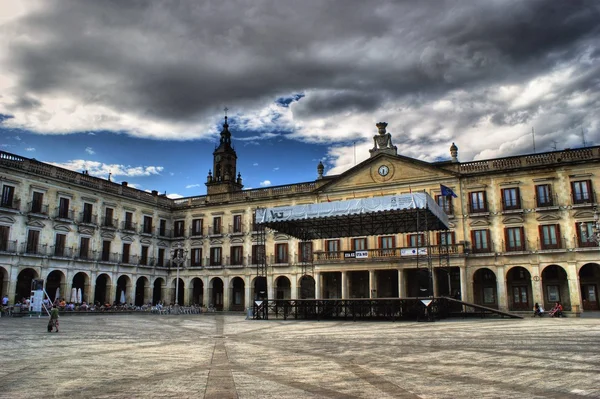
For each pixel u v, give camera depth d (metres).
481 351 16.31
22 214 44.12
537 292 41.75
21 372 12.55
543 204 42.84
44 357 15.49
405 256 44.50
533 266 42.28
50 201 46.88
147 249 57.62
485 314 37.94
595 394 9.48
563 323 29.52
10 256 42.59
